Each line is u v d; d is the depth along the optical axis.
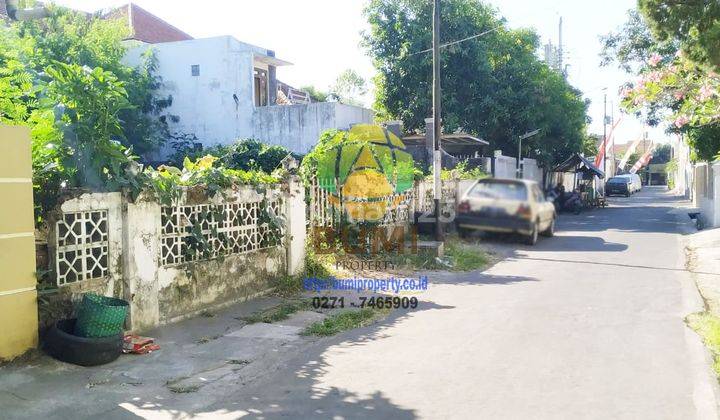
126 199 6.80
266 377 5.68
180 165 22.47
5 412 4.73
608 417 4.53
